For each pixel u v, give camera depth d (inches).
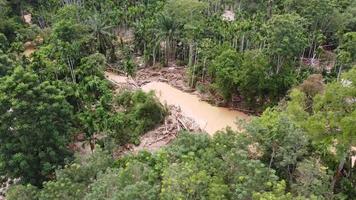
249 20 3100.4
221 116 2564.0
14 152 1705.2
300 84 2303.2
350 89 1238.9
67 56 2674.7
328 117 1275.8
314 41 3019.2
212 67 2664.9
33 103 1667.1
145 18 3272.6
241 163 1227.2
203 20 3065.9
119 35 3442.4
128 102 2455.7
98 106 2261.3
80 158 1624.0
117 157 2020.2
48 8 3686.0
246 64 2468.0
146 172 1302.9
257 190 1114.1
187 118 2471.7
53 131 1731.1
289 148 1348.4
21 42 3144.7
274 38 2453.2
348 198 1380.4
